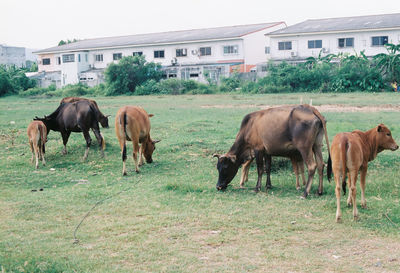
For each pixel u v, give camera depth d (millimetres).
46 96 48156
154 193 9062
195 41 51156
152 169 11430
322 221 7176
